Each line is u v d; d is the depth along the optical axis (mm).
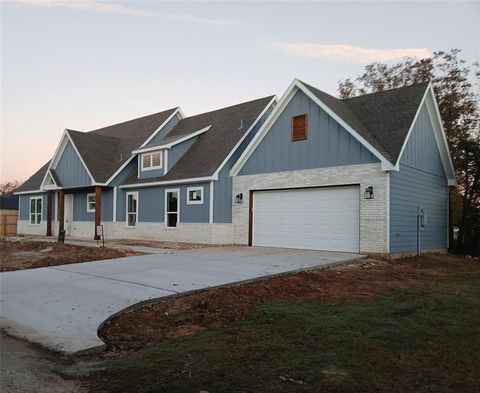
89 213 23812
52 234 26406
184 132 23250
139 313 6715
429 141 17031
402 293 8500
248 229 17547
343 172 14391
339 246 14570
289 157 16094
